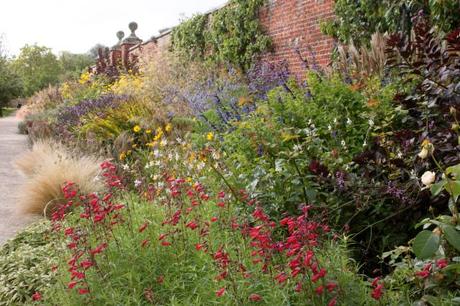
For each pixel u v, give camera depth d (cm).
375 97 452
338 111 461
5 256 425
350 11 831
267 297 256
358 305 248
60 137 976
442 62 350
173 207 386
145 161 634
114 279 301
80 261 334
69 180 562
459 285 248
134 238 333
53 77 5938
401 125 410
